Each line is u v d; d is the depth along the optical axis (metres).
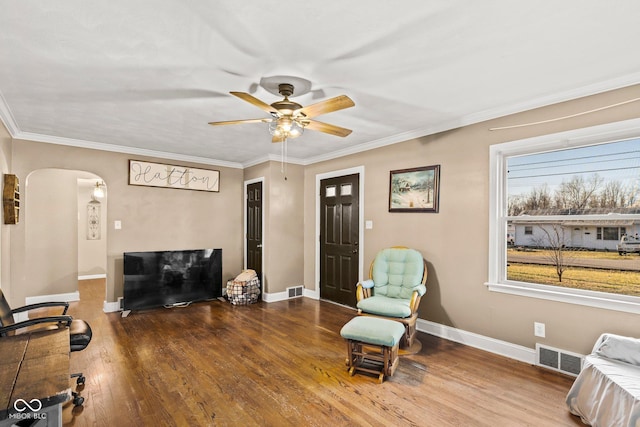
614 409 1.83
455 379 2.61
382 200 4.22
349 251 4.73
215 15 1.68
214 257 5.09
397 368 2.79
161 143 4.39
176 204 5.12
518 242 3.09
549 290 2.84
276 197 5.21
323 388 2.47
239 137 4.08
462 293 3.38
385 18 1.71
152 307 4.70
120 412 2.15
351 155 4.68
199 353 3.09
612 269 2.57
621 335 2.43
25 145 3.96
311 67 2.24
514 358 2.98
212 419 2.08
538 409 2.20
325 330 3.76
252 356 3.03
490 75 2.37
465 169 3.37
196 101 2.85
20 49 2.00
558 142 2.78
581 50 2.03
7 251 3.68
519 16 1.69
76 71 2.29
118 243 4.61
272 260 5.15
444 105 2.98
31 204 4.99
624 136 2.49
